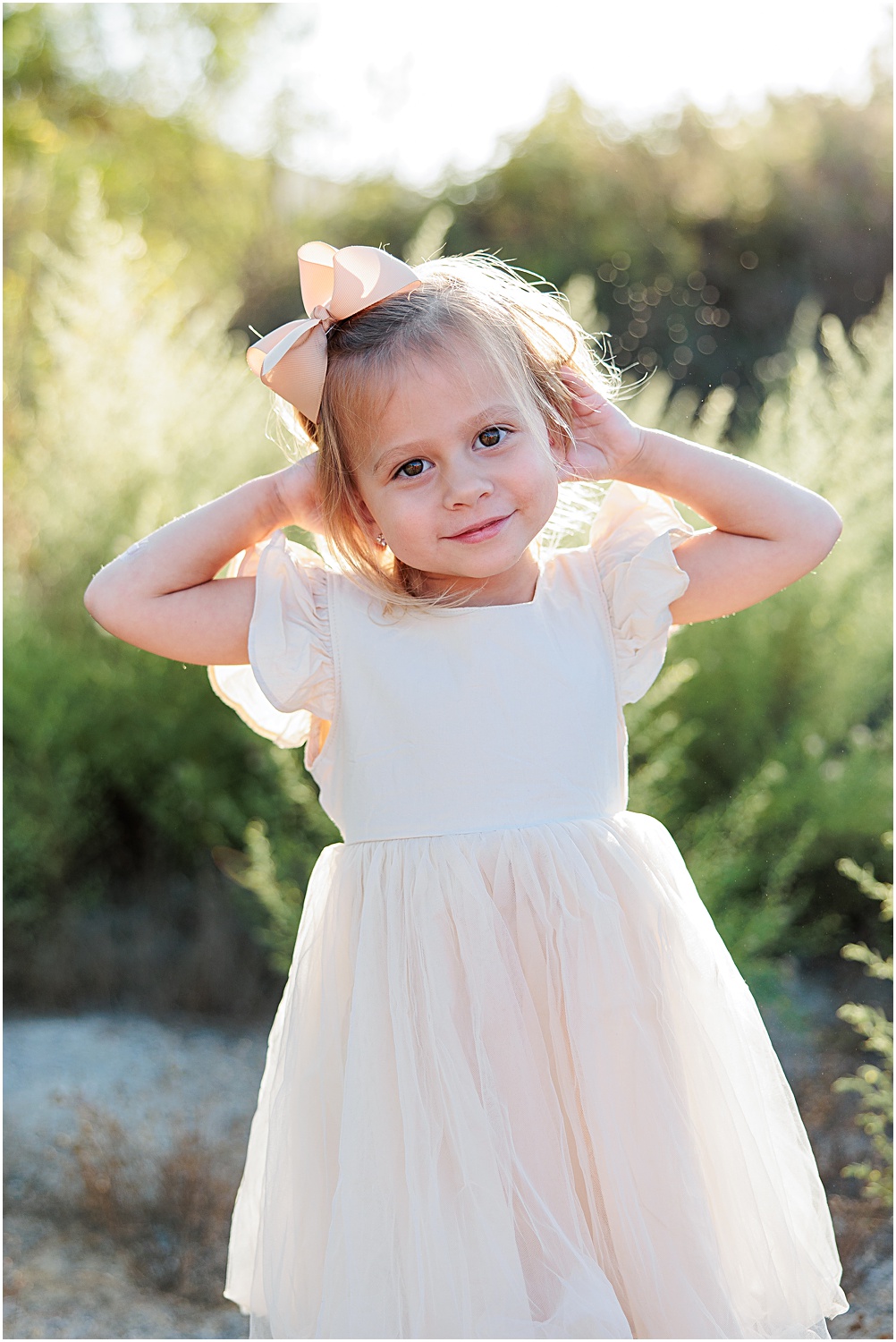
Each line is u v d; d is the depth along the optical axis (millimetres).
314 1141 1531
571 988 1467
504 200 7766
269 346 1617
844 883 4027
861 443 4031
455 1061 1430
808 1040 3426
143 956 4117
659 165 7637
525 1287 1365
